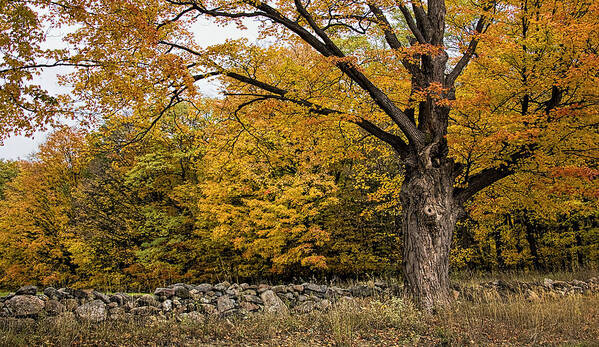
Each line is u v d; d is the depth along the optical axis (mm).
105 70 6945
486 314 8094
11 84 5930
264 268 17625
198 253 18922
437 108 9383
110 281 19281
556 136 9523
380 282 10070
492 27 10172
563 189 9742
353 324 7379
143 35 6828
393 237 17625
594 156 9742
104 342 6289
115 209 21406
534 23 9672
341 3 9445
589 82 8734
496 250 19281
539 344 6336
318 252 16688
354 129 11211
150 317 7582
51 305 7125
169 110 9977
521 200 12484
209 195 15758
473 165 11742
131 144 10312
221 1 8438
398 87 10211
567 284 10953
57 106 6484
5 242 24297
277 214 14820
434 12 9922
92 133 8391
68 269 23391
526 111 10578
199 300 8422
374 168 17156
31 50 5996
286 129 11195
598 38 8789
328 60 8555
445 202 9203
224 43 8414
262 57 9305
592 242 18641
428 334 7043
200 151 17781
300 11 9211
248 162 15242
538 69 9836
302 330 7402
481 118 10055
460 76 11227
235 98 11008
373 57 9398
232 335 7055
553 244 19281
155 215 18859
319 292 9469
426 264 8836
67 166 25406
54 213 24047
